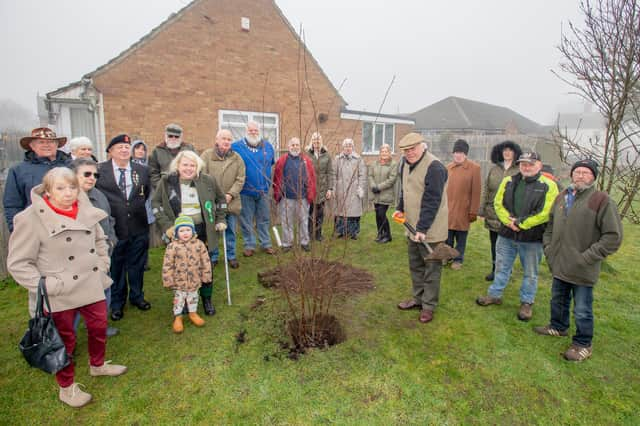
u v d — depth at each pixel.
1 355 3.08
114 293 3.65
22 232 2.23
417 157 3.55
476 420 2.38
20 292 4.41
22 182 3.21
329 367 2.89
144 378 2.77
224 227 3.91
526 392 2.64
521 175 3.62
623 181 5.32
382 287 4.52
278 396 2.58
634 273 5.21
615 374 2.85
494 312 3.86
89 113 10.73
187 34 11.18
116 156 3.49
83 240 2.47
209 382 2.72
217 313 3.80
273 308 3.89
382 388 2.65
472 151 18.06
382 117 17.09
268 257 5.50
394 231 7.32
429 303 3.62
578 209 2.94
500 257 3.90
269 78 12.99
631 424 2.36
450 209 5.02
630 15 4.59
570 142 5.57
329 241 3.70
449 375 2.81
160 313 3.81
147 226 3.79
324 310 3.86
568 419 2.40
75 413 2.43
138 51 10.45
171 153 4.79
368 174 7.12
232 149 5.34
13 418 2.38
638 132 5.02
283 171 5.35
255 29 12.46
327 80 14.44
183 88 11.29
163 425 2.33
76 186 2.36
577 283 2.98
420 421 2.37
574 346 3.07
